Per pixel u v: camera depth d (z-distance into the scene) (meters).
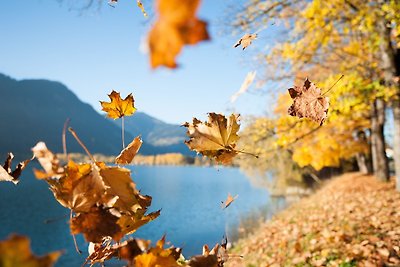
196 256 1.29
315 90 1.42
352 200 10.80
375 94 6.79
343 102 6.50
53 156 0.94
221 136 1.42
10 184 58.69
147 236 24.97
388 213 7.35
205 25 0.38
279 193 41.41
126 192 1.04
